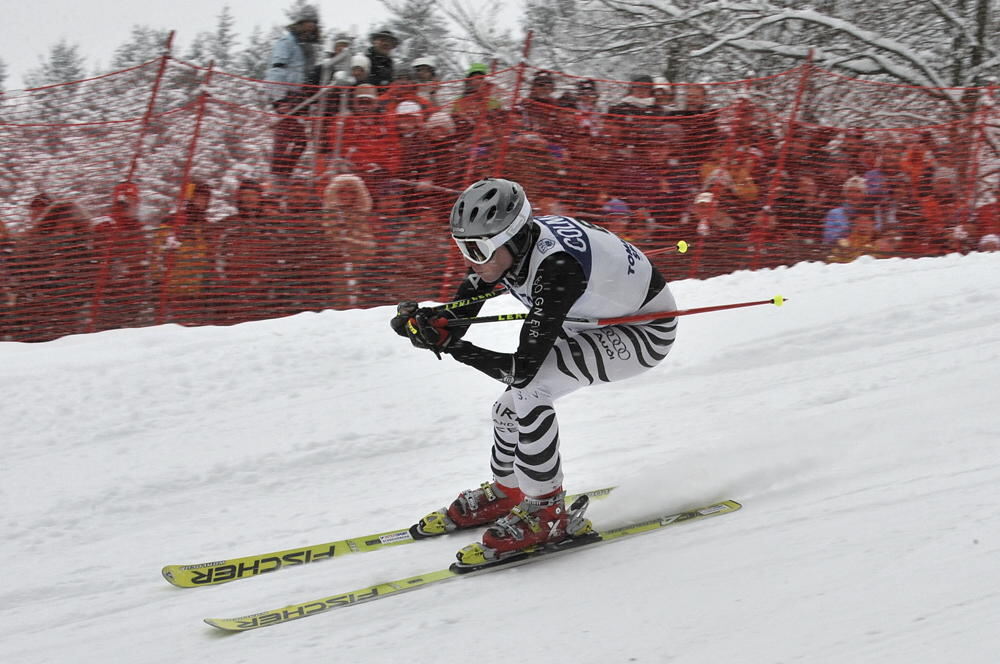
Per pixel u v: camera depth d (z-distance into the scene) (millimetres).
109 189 17859
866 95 23891
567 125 19828
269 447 12594
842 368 14188
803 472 10508
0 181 17516
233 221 18203
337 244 18656
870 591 7414
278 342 16500
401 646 7566
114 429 13273
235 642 7883
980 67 33125
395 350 16219
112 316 17891
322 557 9578
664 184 20516
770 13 32875
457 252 19094
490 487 10102
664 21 33500
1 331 17641
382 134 18828
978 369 13328
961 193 22172
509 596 8359
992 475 9570
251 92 19547
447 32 35750
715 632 7156
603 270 8688
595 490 10742
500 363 8336
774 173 21078
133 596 8938
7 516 10758
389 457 12328
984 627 6543
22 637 8242
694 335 16172
